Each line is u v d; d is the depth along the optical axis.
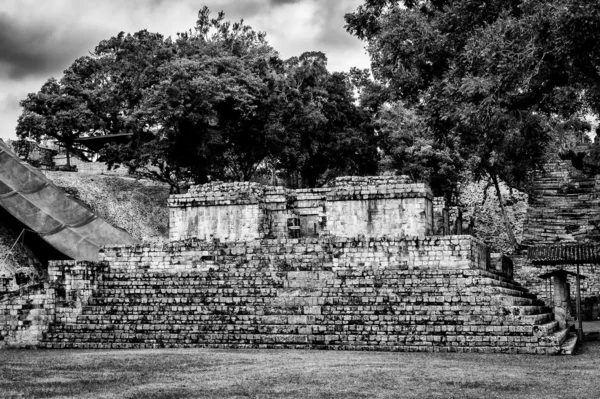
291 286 34.66
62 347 31.91
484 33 24.97
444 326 28.95
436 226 45.88
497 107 25.22
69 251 44.38
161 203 60.75
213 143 52.16
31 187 48.19
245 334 30.56
